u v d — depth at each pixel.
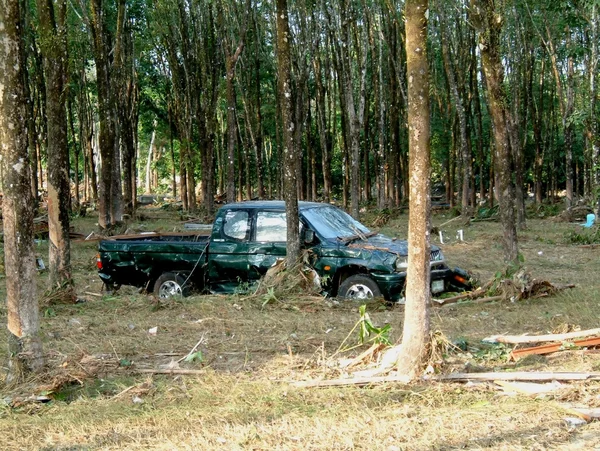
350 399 5.93
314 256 10.65
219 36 28.56
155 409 5.93
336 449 4.88
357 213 23.52
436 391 6.00
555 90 36.75
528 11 26.70
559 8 21.91
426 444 4.88
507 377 6.21
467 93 31.95
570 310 9.40
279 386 6.39
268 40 31.52
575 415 5.34
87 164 41.38
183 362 7.40
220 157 43.62
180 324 9.25
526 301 10.38
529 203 37.50
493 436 4.99
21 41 6.43
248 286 10.88
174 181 47.22
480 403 5.73
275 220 11.04
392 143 33.44
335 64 31.03
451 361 6.92
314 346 7.91
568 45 24.91
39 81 26.30
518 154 23.97
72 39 25.97
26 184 6.59
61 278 11.10
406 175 37.69
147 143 63.53
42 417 5.81
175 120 40.06
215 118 33.06
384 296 10.23
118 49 23.23
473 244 19.06
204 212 30.69
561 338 7.31
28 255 6.64
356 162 23.48
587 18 21.58
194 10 28.92
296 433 5.21
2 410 5.98
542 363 6.84
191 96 30.70
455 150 33.06
